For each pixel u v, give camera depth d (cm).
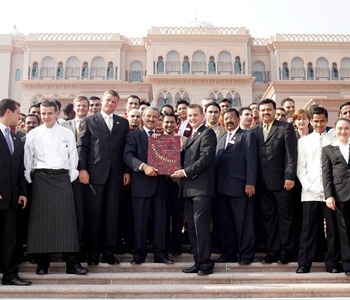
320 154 590
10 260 522
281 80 3266
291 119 797
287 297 503
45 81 3141
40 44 3309
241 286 512
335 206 552
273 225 596
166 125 611
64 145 561
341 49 3362
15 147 540
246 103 3130
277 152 596
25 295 498
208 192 555
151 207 626
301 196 586
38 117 718
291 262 590
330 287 507
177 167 575
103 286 512
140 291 503
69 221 540
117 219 585
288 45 3356
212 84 3150
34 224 535
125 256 626
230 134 628
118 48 3347
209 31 3291
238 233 588
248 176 588
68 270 550
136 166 573
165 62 3241
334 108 1802
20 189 548
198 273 539
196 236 558
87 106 675
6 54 3481
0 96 3409
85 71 3316
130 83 3100
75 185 576
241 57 3269
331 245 559
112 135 593
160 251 589
